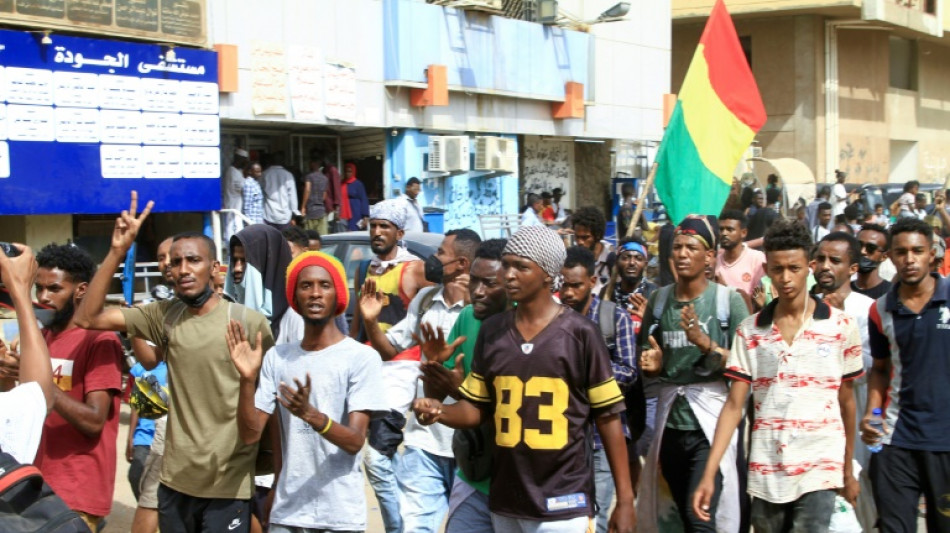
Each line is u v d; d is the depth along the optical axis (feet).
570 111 63.62
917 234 16.30
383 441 18.61
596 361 13.17
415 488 17.84
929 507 16.60
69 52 37.52
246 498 15.17
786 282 15.11
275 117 46.14
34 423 10.31
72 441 15.38
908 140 110.63
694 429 16.63
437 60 54.29
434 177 55.57
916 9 99.09
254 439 14.30
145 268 40.42
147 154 40.29
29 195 36.73
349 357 14.46
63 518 8.48
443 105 54.19
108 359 15.42
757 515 15.56
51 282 15.53
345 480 14.37
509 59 59.11
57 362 15.33
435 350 13.85
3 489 8.30
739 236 24.45
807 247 15.21
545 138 66.54
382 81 51.96
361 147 54.19
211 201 42.63
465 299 19.06
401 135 53.47
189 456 14.97
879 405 17.16
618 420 13.41
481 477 14.44
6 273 11.46
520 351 13.24
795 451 15.16
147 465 17.53
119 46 39.09
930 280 16.47
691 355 16.62
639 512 17.24
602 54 67.82
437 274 19.80
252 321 15.30
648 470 17.03
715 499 16.15
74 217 42.01
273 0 45.80
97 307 15.23
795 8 90.27
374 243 22.29
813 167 94.84
